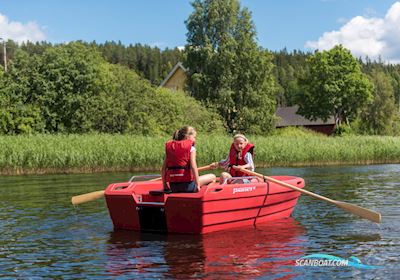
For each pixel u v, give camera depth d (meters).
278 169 20.36
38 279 4.86
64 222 7.71
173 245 6.10
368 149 24.58
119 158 19.08
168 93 34.44
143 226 6.95
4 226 7.40
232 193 6.89
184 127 7.00
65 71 30.55
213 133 34.44
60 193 11.45
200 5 42.00
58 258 5.59
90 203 9.82
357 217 8.03
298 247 5.97
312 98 56.19
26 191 11.88
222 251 5.80
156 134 31.62
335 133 54.06
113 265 5.27
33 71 30.77
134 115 31.42
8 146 17.98
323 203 9.68
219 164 8.22
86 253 5.79
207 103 38.25
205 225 6.68
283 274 4.91
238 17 41.56
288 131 43.81
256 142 23.36
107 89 31.62
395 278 4.77
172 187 6.91
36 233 6.91
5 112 28.66
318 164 23.48
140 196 7.19
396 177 15.56
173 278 4.79
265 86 41.69
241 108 40.75
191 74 42.19
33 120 29.44
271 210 7.75
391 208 8.84
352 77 54.25
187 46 42.12
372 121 58.84
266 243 6.19
